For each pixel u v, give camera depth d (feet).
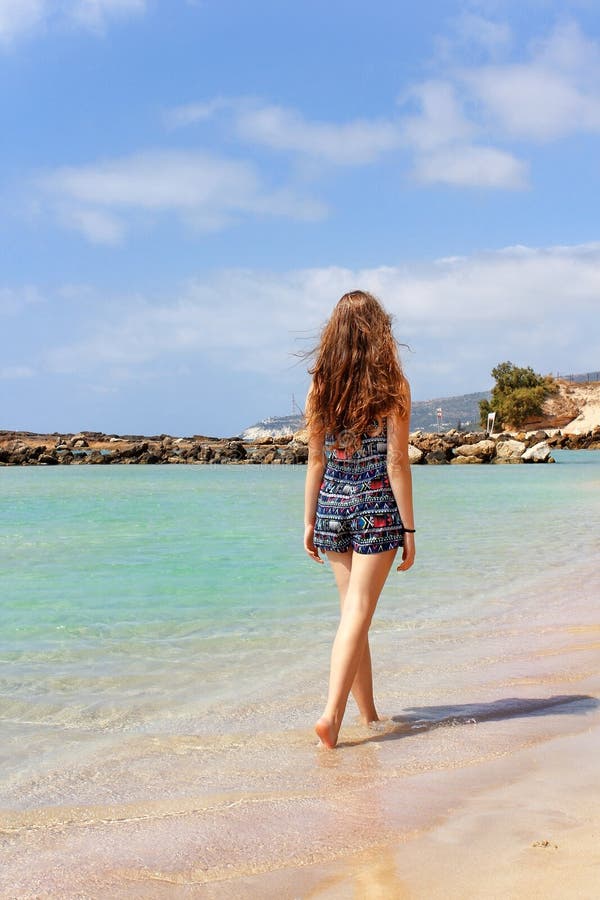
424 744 10.34
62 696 12.52
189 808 8.33
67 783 9.11
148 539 32.27
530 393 292.81
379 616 18.66
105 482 82.64
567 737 10.32
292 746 10.44
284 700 12.41
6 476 99.09
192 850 7.27
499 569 25.31
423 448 143.84
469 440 188.03
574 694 12.44
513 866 6.61
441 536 33.94
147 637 16.35
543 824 7.48
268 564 25.90
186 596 20.68
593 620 18.03
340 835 7.50
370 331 11.85
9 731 10.93
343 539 11.87
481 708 11.90
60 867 6.96
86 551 28.73
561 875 6.40
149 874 6.81
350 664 10.90
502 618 18.37
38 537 33.04
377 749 10.25
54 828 7.86
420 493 62.59
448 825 7.60
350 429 11.82
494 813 7.82
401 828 7.60
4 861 7.11
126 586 22.00
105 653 15.11
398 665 14.51
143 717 11.59
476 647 15.70
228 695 12.66
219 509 47.96
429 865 6.75
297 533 34.50
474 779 8.91
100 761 9.83
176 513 44.96
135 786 9.01
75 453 158.92
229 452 155.74
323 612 18.81
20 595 20.76
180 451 162.30
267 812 8.16
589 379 331.77
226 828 7.77
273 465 147.43
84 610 18.93
